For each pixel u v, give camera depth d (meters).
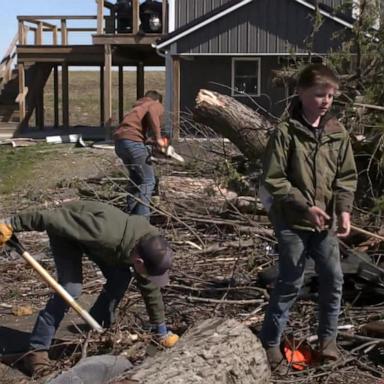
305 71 4.09
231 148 9.14
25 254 4.49
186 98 19.88
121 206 8.74
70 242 4.53
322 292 4.30
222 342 3.84
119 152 8.38
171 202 8.07
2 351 4.90
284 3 17.52
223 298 5.46
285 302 4.26
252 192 7.57
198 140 9.23
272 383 4.19
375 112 7.08
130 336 4.65
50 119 32.16
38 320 4.50
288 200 4.03
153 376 3.54
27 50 20.19
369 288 5.27
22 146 18.42
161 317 4.41
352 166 4.20
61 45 20.03
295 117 4.15
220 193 7.90
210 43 17.89
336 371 4.38
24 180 13.30
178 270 6.27
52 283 4.47
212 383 3.59
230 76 19.62
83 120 32.75
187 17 19.50
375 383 4.28
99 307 4.85
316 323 5.00
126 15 19.98
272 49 17.72
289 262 4.19
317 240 4.22
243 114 7.89
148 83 42.09
